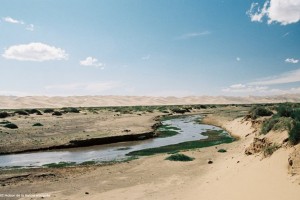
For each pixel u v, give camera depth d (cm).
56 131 4022
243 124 3756
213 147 2655
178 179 1669
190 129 4441
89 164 2347
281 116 1795
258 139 1634
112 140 3456
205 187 1393
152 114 7406
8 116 6412
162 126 4931
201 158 2188
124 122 5159
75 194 1535
